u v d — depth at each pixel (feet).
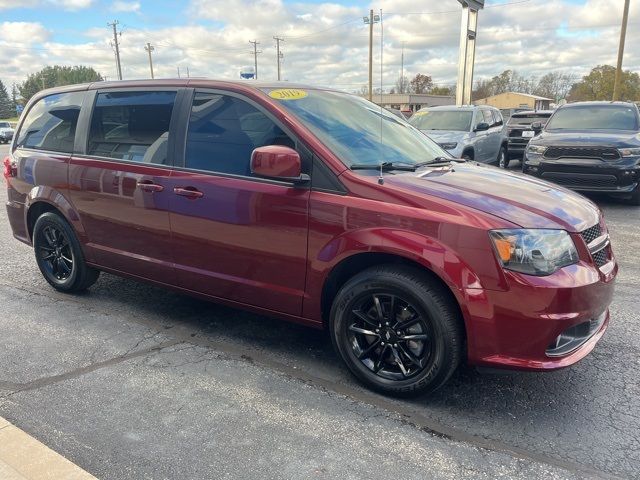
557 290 8.80
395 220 9.59
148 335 13.10
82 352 12.16
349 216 9.97
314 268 10.50
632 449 8.75
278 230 10.81
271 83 12.48
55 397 10.22
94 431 9.14
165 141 12.63
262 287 11.36
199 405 9.97
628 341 12.73
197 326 13.66
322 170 10.42
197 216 11.89
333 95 13.30
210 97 12.19
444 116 37.17
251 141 11.39
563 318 8.89
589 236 9.93
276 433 9.12
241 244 11.37
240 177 11.37
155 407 9.89
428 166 12.00
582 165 28.86
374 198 9.89
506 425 9.42
